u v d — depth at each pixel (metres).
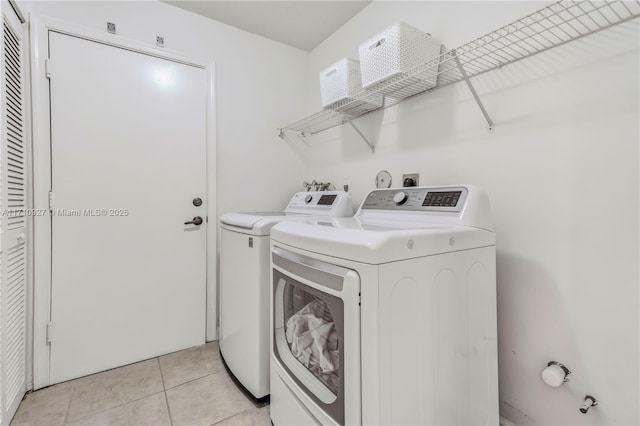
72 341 1.65
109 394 1.51
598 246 1.03
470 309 1.03
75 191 1.65
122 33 1.79
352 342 0.80
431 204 1.25
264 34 2.32
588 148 1.05
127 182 1.81
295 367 1.12
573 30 1.06
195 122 2.04
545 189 1.15
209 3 1.95
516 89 1.23
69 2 1.64
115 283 1.77
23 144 1.47
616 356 1.00
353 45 2.10
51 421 1.33
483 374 1.09
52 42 1.59
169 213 1.95
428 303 0.88
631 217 0.96
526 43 1.19
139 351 1.84
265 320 1.38
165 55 1.93
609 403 1.01
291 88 2.51
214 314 2.11
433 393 0.90
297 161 2.54
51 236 1.59
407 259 0.82
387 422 0.78
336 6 1.98
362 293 0.78
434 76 1.45
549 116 1.14
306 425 1.00
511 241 1.26
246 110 2.28
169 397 1.49
